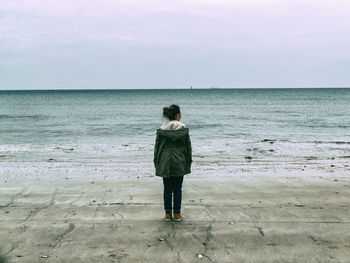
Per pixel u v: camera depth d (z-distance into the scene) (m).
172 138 4.76
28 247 3.99
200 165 10.39
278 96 136.12
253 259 3.67
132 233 4.41
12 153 14.03
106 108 65.00
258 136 20.66
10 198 6.11
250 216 5.06
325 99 102.81
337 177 7.95
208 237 4.27
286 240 4.16
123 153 13.91
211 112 49.44
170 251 3.88
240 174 8.52
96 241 4.16
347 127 26.69
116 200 5.94
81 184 7.23
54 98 132.12
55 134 22.73
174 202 4.85
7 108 64.44
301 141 17.81
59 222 4.82
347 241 4.12
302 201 5.87
